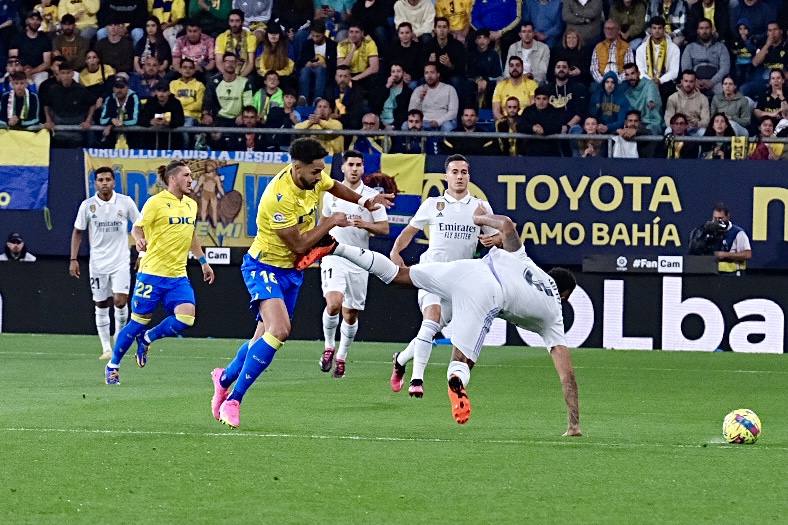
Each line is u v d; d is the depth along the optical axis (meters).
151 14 55.16
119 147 50.47
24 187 49.12
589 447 22.50
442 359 43.25
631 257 47.44
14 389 31.75
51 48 54.34
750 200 47.09
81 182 49.03
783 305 46.88
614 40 52.91
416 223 32.62
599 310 47.72
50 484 18.38
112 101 50.66
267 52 52.81
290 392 32.16
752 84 52.94
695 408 30.19
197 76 52.78
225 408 24.34
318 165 23.61
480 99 52.81
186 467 19.84
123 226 41.19
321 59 52.91
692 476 19.66
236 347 45.69
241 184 48.62
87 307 49.56
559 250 47.81
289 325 24.56
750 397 32.88
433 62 52.03
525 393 33.03
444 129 51.09
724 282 47.12
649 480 19.27
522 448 22.23
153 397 30.08
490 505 17.22
